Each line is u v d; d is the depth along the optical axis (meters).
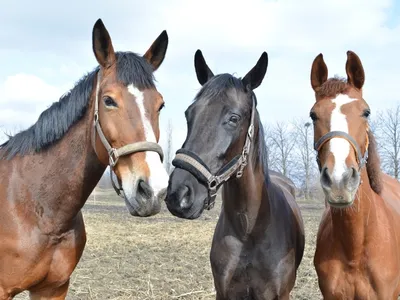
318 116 3.44
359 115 3.36
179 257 9.13
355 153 3.27
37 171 3.44
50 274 3.47
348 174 3.07
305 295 6.62
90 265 8.34
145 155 2.96
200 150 3.40
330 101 3.42
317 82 3.77
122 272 7.84
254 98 3.86
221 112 3.48
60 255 3.48
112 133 3.02
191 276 7.62
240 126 3.57
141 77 3.08
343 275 3.66
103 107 3.07
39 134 3.47
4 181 3.47
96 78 3.36
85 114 3.38
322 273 3.81
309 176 32.97
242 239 3.89
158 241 11.11
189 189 3.35
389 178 5.32
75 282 7.15
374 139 3.80
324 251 3.83
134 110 3.00
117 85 3.04
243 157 3.65
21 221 3.33
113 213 18.80
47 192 3.38
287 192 5.02
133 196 2.92
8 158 3.58
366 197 3.45
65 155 3.40
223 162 3.51
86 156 3.37
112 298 6.45
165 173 2.98
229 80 3.63
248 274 3.92
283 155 35.28
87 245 10.27
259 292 3.93
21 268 3.30
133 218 16.70
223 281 3.95
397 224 4.02
